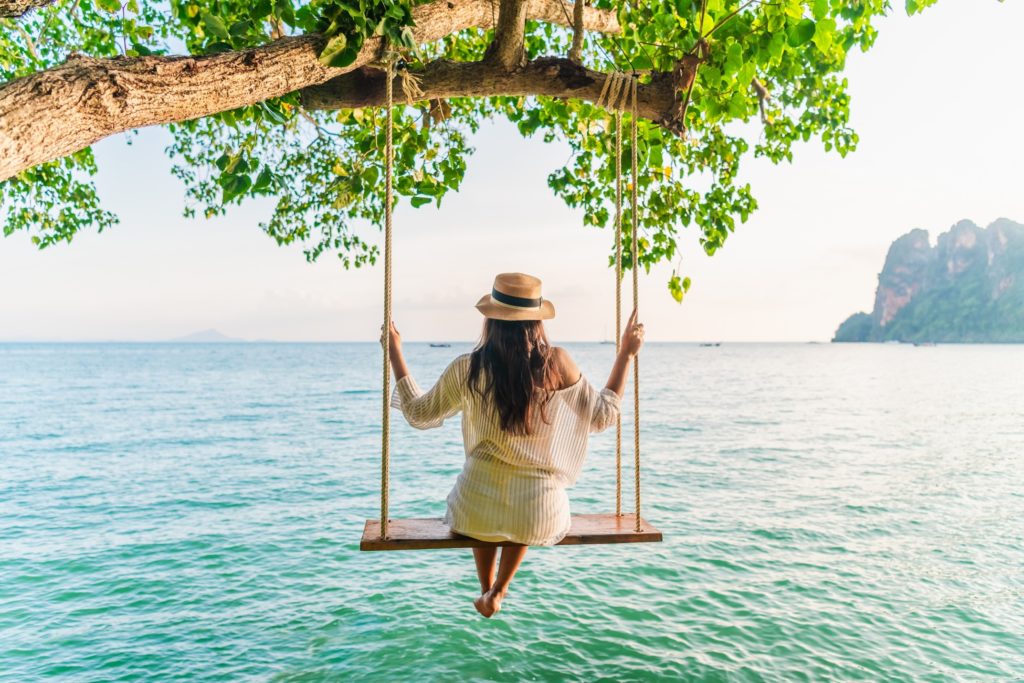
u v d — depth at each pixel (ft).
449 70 12.66
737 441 81.92
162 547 36.40
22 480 56.49
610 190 20.83
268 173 13.07
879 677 21.65
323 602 28.43
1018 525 40.83
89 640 24.80
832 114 23.08
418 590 29.78
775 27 12.58
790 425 99.86
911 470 61.00
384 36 10.44
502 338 9.00
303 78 9.75
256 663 23.02
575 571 32.07
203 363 417.08
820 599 28.37
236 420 107.14
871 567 32.60
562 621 26.25
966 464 64.44
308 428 96.73
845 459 67.62
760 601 28.12
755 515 43.42
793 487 52.80
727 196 19.71
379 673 22.29
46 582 30.89
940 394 169.68
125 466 63.87
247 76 9.11
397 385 9.70
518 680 21.77
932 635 24.76
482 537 9.09
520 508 8.93
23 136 7.09
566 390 9.20
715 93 14.14
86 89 7.59
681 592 29.25
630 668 22.47
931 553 34.94
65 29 19.71
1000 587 29.78
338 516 43.65
